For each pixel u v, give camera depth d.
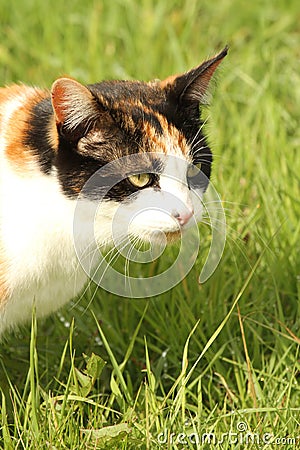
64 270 5.95
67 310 6.89
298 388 6.11
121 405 5.94
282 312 6.64
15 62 9.58
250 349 6.57
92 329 6.78
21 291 5.83
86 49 9.91
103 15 10.38
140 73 9.44
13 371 6.46
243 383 6.21
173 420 5.66
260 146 8.63
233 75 9.48
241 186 7.94
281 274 7.05
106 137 5.50
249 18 10.70
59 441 5.50
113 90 5.81
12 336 6.74
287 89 9.55
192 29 10.34
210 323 6.62
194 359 6.46
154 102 5.72
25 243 5.60
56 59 9.62
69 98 5.32
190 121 5.84
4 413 5.62
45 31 10.00
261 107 8.98
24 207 5.55
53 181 5.50
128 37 9.95
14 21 10.23
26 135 5.61
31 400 5.54
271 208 7.54
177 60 9.45
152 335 6.63
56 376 6.30
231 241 7.03
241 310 6.70
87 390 5.77
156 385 6.23
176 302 6.79
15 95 6.01
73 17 10.19
